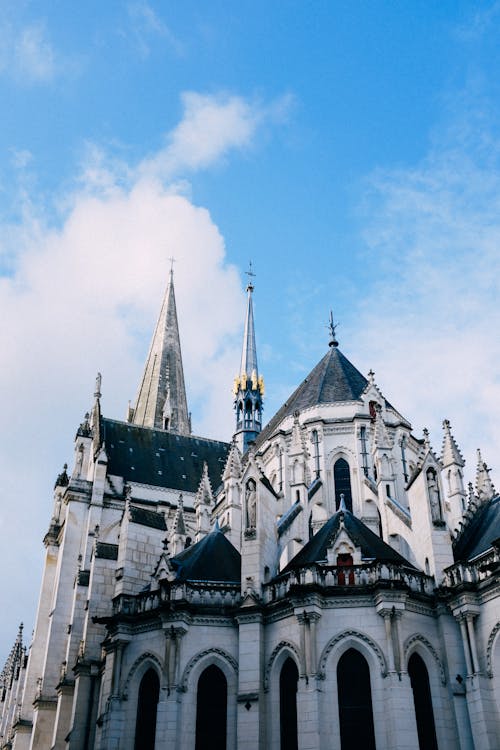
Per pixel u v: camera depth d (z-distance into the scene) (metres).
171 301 107.38
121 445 75.62
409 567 37.66
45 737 54.84
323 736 31.84
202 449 82.12
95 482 67.19
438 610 35.34
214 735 34.69
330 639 33.88
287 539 44.31
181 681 35.19
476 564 35.56
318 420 56.62
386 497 48.81
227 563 41.69
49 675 57.12
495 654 32.84
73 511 65.62
